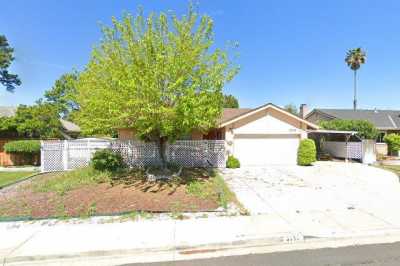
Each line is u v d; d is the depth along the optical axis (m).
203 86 10.55
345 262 4.88
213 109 10.39
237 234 6.05
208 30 10.87
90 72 11.82
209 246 5.58
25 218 7.11
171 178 11.99
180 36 10.59
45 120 23.17
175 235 6.00
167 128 10.06
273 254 5.26
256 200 9.01
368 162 20.30
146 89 9.35
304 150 17.56
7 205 8.34
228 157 16.53
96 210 7.71
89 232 6.19
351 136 21.58
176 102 10.05
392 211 7.85
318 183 11.98
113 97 9.84
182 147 16.34
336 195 9.76
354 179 13.07
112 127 10.83
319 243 5.80
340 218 7.21
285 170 15.62
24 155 19.20
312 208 8.13
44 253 5.14
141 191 9.80
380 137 27.55
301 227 6.52
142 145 15.79
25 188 10.77
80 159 15.66
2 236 5.98
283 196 9.56
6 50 30.14
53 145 15.36
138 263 4.91
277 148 17.89
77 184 10.87
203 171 14.62
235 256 5.18
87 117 12.46
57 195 9.30
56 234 6.08
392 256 5.12
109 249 5.29
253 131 17.48
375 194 9.95
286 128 17.98
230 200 8.90
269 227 6.51
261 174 14.16
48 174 14.18
